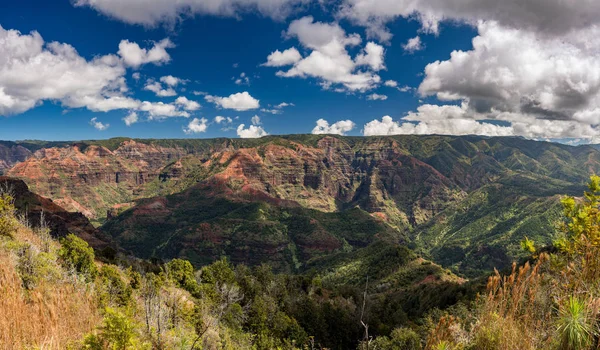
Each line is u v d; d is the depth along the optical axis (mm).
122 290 19484
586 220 6480
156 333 11586
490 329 5043
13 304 9617
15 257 13633
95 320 11555
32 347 8227
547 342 4613
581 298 4816
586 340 4195
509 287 5223
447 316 5848
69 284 14555
